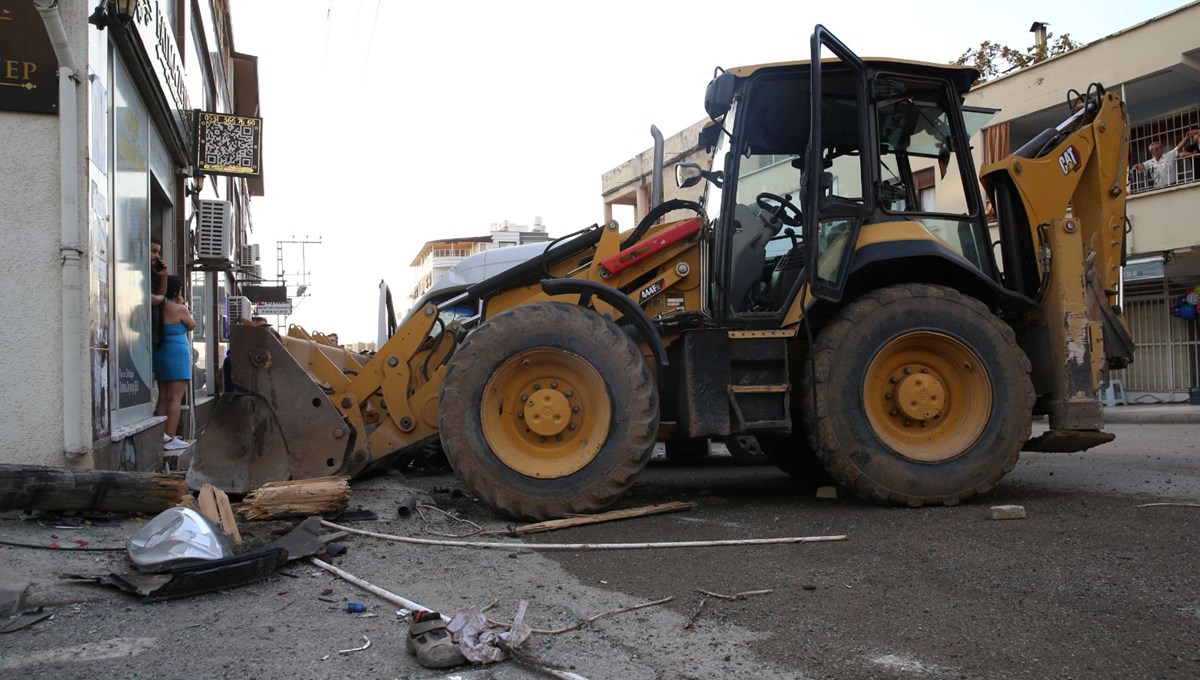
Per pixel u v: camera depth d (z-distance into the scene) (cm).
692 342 490
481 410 470
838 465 488
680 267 531
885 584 327
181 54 1079
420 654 248
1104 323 531
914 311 495
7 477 404
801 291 498
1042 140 576
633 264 529
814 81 497
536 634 272
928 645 258
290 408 497
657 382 528
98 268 528
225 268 1213
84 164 496
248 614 295
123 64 657
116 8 524
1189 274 1532
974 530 421
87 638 268
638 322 494
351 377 624
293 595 320
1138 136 1609
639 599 313
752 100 539
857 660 247
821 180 516
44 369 489
